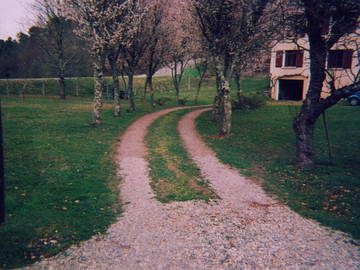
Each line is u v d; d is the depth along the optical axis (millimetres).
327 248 7645
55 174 13266
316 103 14188
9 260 7160
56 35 44250
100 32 25359
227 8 21406
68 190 11719
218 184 12875
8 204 10094
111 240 8156
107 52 25828
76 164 14844
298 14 14438
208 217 9547
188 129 26406
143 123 28781
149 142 20891
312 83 14117
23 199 10633
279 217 9578
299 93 46000
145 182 12992
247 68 35781
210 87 73875
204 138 22750
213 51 23016
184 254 7375
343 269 6715
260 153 18109
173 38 38562
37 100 41750
